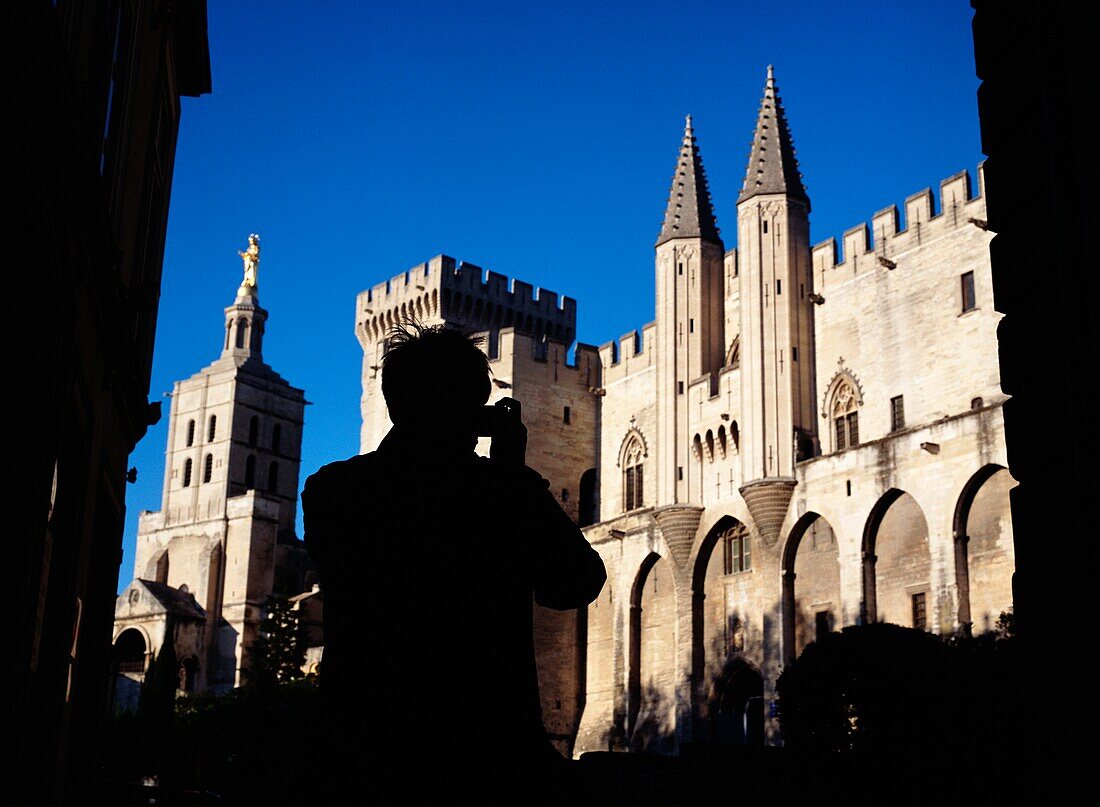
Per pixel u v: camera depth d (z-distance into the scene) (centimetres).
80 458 1569
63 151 1171
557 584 378
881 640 3167
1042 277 751
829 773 2961
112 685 5538
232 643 10875
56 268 1159
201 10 2356
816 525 5725
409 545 369
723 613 6247
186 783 4969
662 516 6600
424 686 356
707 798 2808
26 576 1163
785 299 6238
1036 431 745
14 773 1180
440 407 395
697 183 7281
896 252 5981
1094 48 677
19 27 968
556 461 7594
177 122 2523
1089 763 655
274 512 11481
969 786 2725
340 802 350
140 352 2278
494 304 8844
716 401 6556
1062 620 696
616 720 6706
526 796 356
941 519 4984
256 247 13138
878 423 5869
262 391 12494
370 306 8994
